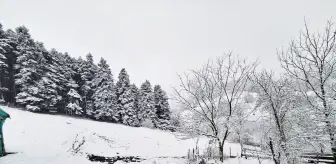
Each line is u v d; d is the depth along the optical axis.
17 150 17.09
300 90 6.88
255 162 12.64
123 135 31.83
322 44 6.70
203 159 12.92
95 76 45.53
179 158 19.75
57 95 37.75
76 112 39.31
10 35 37.47
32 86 33.06
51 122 27.19
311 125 6.55
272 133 6.88
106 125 35.44
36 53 35.69
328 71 6.80
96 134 28.09
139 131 36.66
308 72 6.97
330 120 6.12
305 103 6.89
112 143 27.00
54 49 42.38
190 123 11.87
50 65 38.34
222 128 11.38
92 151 22.38
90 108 43.81
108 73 45.50
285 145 6.21
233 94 11.99
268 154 7.04
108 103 42.78
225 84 11.97
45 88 35.09
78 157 19.25
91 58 48.19
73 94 39.06
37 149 18.44
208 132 12.40
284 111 6.76
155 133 37.56
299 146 6.55
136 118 43.78
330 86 6.69
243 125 9.96
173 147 31.22
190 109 12.17
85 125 31.19
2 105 30.89
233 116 10.68
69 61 44.69
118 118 44.59
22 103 31.97
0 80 35.25
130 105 43.97
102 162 19.02
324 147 6.68
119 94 46.72
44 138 21.72
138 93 50.97
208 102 12.14
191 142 33.41
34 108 31.72
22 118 25.73
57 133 23.95
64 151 19.84
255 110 9.19
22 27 35.78
